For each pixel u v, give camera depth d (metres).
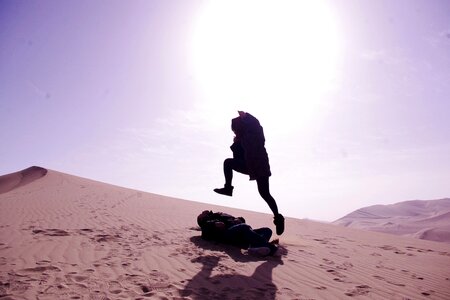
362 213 96.69
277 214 6.10
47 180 28.11
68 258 4.91
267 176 5.83
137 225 8.68
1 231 6.95
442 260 6.64
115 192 22.70
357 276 4.79
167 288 3.81
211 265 4.86
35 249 5.38
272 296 3.74
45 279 3.93
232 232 6.11
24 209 11.60
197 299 3.50
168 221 9.85
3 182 31.23
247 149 5.68
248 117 5.80
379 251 7.35
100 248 5.67
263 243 5.77
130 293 3.60
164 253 5.46
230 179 5.87
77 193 20.23
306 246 7.10
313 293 3.93
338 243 8.11
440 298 4.02
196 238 6.90
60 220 9.07
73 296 3.44
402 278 4.85
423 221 69.25
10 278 3.91
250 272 4.63
